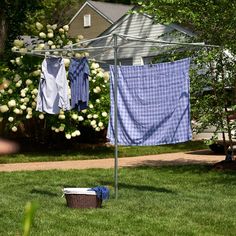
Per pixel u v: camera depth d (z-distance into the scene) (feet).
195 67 44.24
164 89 32.53
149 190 36.04
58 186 37.50
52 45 55.36
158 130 32.58
